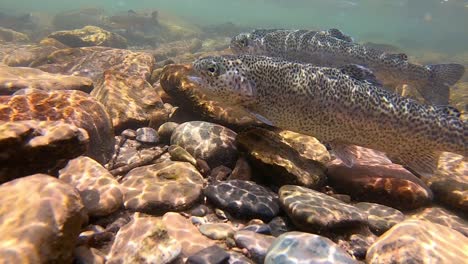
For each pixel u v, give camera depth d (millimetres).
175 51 1588
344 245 278
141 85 503
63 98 365
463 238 264
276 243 240
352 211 298
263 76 370
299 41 594
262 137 374
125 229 244
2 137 213
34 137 230
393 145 385
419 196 357
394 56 574
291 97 372
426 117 374
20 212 185
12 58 837
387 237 255
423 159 386
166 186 306
